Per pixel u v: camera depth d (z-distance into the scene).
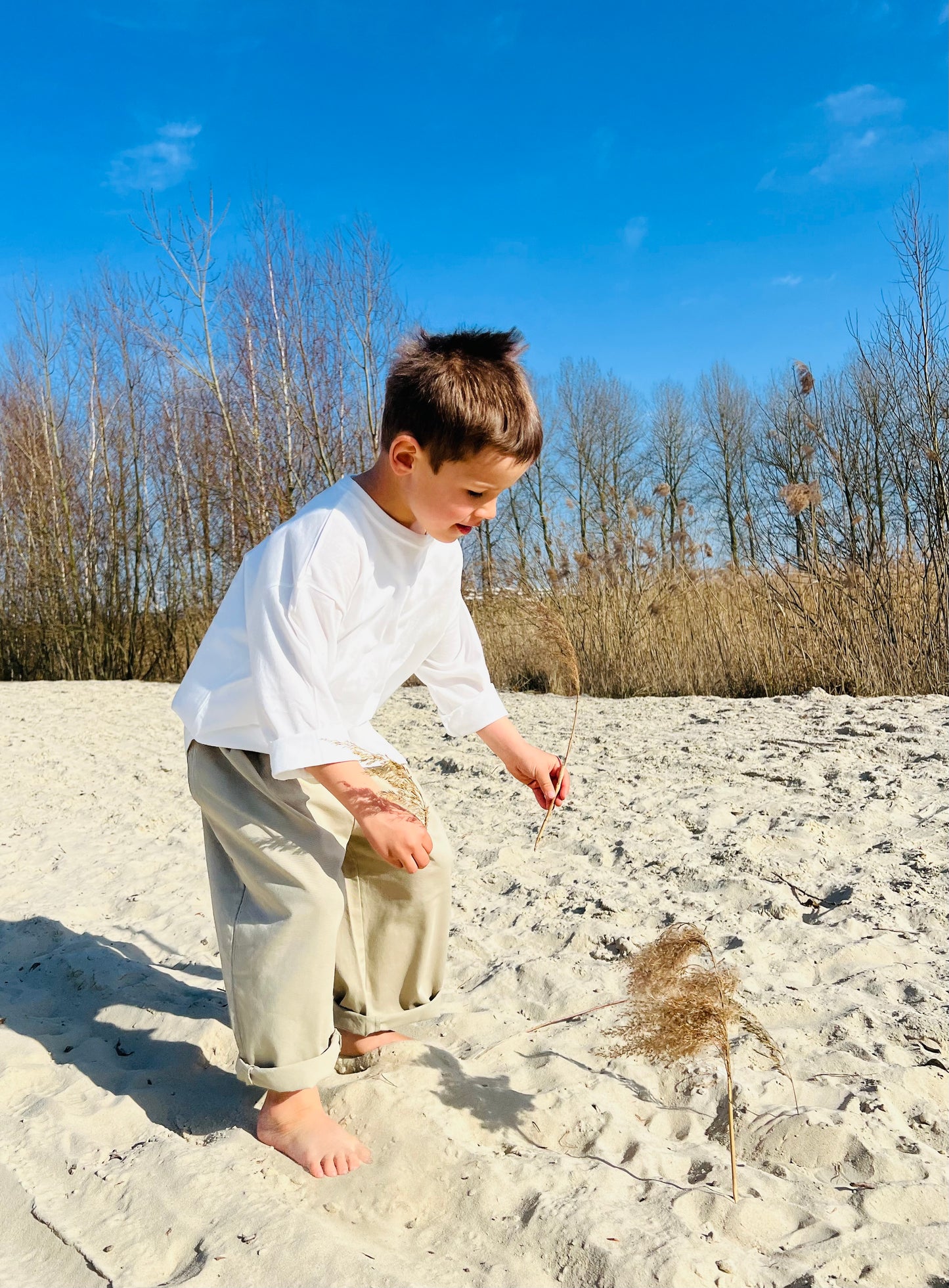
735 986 1.58
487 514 1.70
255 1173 1.54
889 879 2.81
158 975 2.48
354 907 1.89
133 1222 1.43
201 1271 1.30
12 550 16.33
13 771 5.59
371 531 1.71
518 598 4.40
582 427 28.61
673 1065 1.88
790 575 7.28
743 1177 1.51
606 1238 1.34
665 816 3.67
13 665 15.51
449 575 1.88
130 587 14.96
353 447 13.73
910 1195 1.45
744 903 2.75
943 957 2.30
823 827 3.32
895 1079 1.77
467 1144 1.60
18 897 3.29
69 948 2.69
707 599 8.23
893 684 6.66
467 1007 2.20
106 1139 1.70
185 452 15.13
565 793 2.05
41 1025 2.19
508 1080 1.85
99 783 5.19
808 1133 1.60
